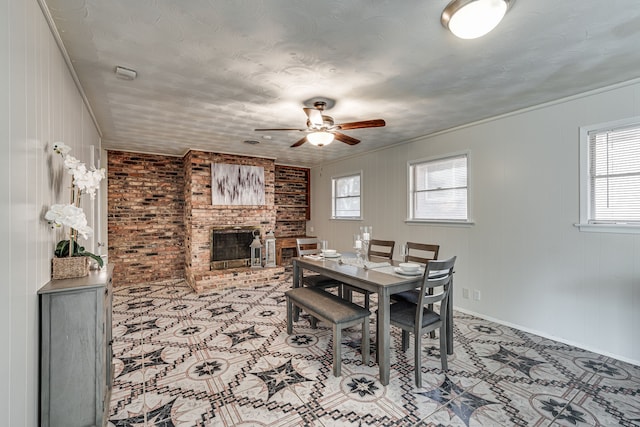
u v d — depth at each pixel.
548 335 3.08
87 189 1.87
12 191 1.22
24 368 1.33
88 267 1.81
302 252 3.85
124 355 2.69
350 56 2.18
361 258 3.28
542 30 1.87
